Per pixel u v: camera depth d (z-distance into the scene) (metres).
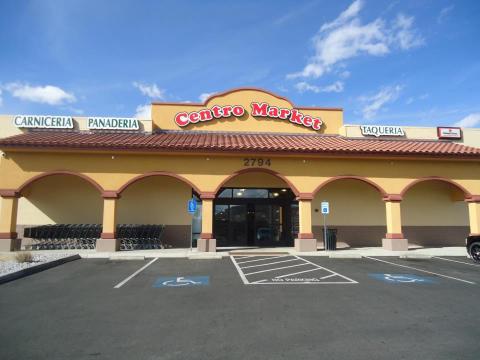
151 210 19.38
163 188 19.58
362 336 5.42
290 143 18.59
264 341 5.21
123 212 19.25
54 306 7.13
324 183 17.64
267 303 7.34
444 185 21.58
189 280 9.85
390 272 11.34
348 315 6.51
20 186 16.31
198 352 4.81
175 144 16.86
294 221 20.55
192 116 20.94
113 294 8.16
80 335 5.47
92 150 16.41
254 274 10.85
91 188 19.16
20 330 5.70
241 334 5.50
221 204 20.33
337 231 20.20
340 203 20.62
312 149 17.16
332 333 5.55
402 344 5.10
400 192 17.98
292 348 4.95
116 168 16.83
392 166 18.17
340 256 15.11
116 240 16.47
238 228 20.28
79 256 14.71
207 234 16.66
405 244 17.50
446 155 17.88
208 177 17.16
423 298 7.83
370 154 17.50
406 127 22.08
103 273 10.98
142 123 20.38
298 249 17.00
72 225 17.94
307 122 21.66
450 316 6.48
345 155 17.42
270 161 17.55
